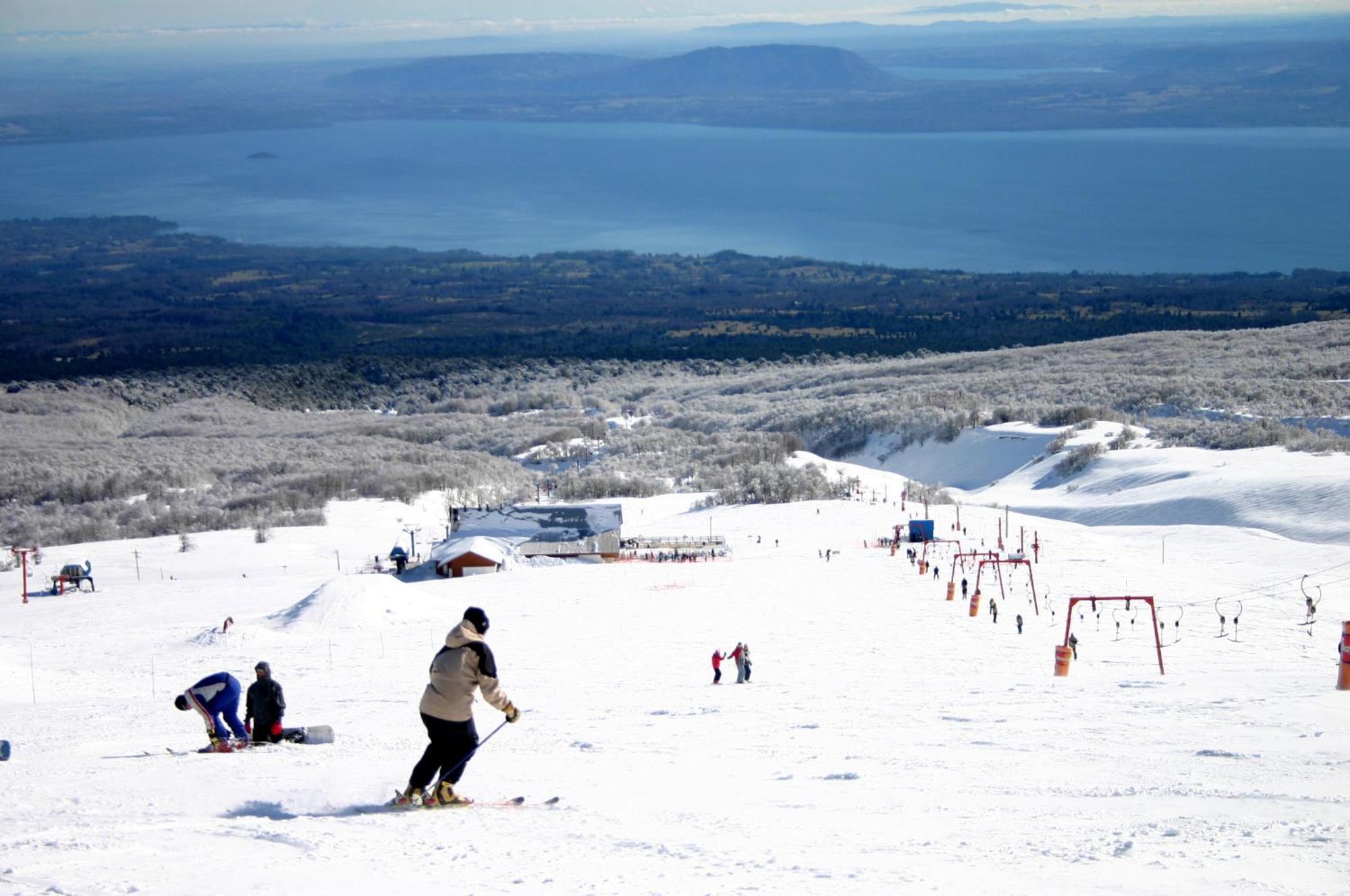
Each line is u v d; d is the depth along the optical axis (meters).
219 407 172.62
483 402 169.75
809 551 63.44
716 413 146.00
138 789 9.65
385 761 11.62
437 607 46.50
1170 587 48.75
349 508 89.81
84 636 44.72
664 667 30.73
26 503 97.31
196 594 56.56
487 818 8.59
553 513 72.25
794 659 32.06
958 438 112.00
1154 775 10.30
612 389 180.88
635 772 11.53
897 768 11.55
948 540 64.25
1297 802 8.59
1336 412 99.69
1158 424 103.50
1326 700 16.02
